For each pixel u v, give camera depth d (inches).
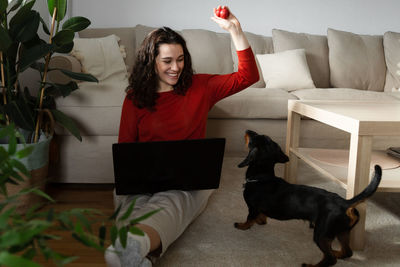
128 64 118.3
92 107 76.2
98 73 98.1
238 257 49.9
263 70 119.3
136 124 61.6
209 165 54.9
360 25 141.7
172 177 54.4
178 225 51.3
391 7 140.9
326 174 60.3
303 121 97.0
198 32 123.3
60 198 72.6
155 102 60.4
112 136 78.5
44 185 67.2
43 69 70.1
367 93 107.7
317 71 127.4
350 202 44.4
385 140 96.3
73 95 75.7
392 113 56.7
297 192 48.9
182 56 57.7
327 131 97.3
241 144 98.5
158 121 60.7
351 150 51.2
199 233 57.1
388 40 129.0
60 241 53.8
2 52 62.2
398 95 107.8
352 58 126.8
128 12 134.1
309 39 129.0
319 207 45.9
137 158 51.4
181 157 52.9
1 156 17.7
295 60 118.2
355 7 140.2
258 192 51.9
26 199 62.4
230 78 63.2
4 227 14.8
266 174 52.7
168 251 51.4
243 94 96.9
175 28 136.6
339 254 48.1
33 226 14.6
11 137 17.8
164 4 134.7
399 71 123.2
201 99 61.2
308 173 89.2
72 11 132.0
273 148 53.1
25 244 16.5
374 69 127.4
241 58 61.1
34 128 63.9
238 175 86.7
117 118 76.8
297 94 104.9
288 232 57.7
